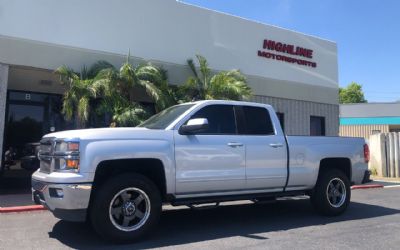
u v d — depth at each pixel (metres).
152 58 14.16
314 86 18.81
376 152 19.81
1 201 9.56
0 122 11.31
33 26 12.02
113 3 13.43
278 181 7.70
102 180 6.38
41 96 14.61
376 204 10.43
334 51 19.80
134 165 6.55
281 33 17.77
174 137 6.68
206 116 7.19
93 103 12.32
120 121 11.77
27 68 12.02
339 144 8.68
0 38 11.50
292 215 8.65
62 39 12.47
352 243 6.27
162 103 12.44
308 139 8.23
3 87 11.46
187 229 7.22
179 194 6.73
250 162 7.36
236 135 7.34
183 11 14.98
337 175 8.56
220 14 15.93
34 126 14.38
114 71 12.09
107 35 13.27
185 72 14.88
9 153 13.87
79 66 12.74
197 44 15.24
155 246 6.04
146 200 6.32
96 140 6.06
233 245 6.12
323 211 8.41
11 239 6.41
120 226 6.11
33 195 6.74
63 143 6.09
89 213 6.32
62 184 5.82
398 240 6.49
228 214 8.74
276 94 17.42
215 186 6.99
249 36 16.72
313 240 6.45
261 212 8.99
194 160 6.79
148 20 14.14
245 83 14.53
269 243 6.24
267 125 7.84
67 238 6.47
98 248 5.92
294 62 18.12
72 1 12.70
